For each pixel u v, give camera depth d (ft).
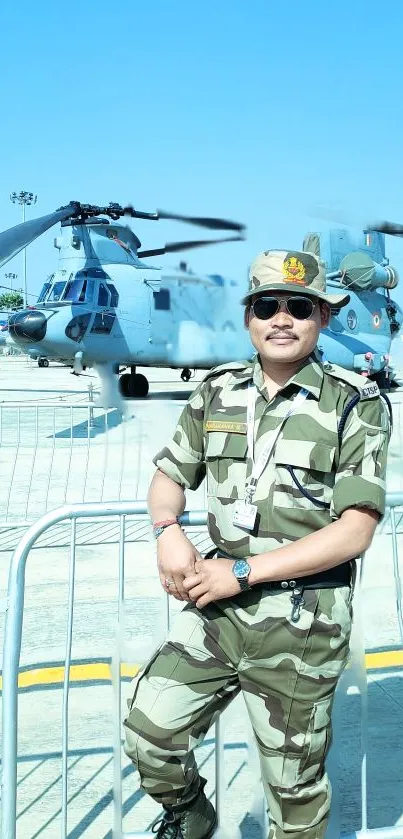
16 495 27.96
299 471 6.33
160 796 6.84
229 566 6.29
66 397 73.87
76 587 17.93
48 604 16.88
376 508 6.23
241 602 6.49
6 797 7.48
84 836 8.87
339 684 8.10
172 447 7.23
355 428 6.37
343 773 10.28
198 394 7.11
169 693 6.61
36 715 11.98
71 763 10.61
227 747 10.91
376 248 74.18
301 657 6.40
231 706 11.77
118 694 8.41
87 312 60.80
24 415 58.03
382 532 19.92
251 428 6.56
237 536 6.54
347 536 6.19
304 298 6.37
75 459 35.50
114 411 60.64
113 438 42.50
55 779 10.18
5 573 18.86
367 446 6.35
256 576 6.21
